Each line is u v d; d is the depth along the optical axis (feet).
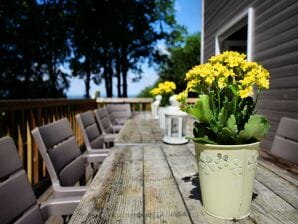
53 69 53.72
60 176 4.48
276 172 4.10
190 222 2.65
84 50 54.34
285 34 11.33
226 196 2.71
